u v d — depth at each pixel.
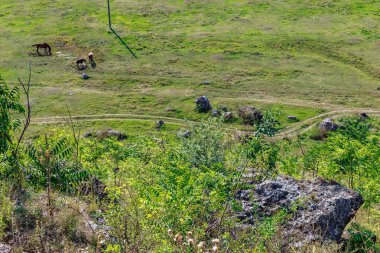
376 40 66.75
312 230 12.09
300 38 67.50
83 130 47.91
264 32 69.50
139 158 19.59
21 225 10.52
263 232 10.65
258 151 13.64
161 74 60.00
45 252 9.52
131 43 67.44
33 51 66.31
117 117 51.00
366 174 20.94
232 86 57.16
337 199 12.93
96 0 82.06
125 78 59.28
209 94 55.44
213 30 70.50
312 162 22.62
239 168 13.71
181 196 10.14
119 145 20.98
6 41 69.19
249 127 47.97
